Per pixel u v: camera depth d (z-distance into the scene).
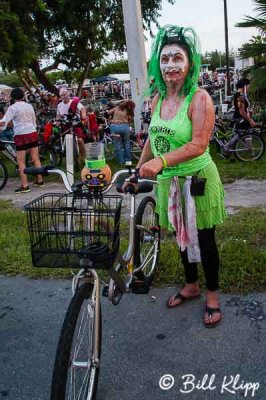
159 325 3.11
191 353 2.78
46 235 2.19
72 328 2.04
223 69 40.34
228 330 2.98
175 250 4.13
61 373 1.96
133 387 2.53
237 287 3.48
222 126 9.01
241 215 5.21
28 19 17.44
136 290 3.10
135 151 9.36
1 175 7.74
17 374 2.71
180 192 2.86
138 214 3.19
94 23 21.34
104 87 41.62
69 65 24.16
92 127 9.91
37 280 3.95
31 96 25.11
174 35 2.65
